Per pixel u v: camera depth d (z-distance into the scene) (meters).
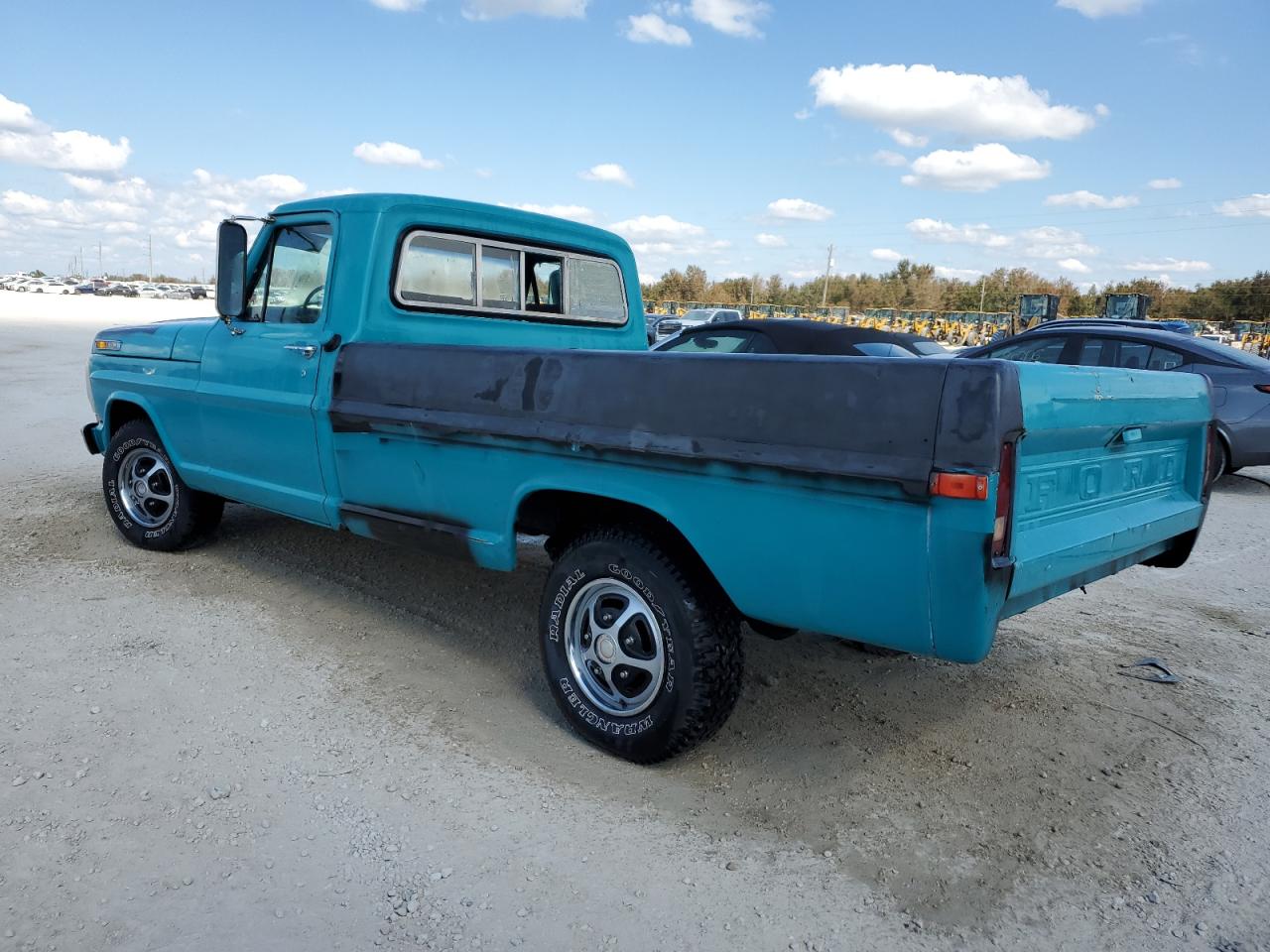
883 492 2.44
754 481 2.70
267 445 4.43
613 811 2.91
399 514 3.85
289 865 2.56
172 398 4.98
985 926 2.42
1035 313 34.25
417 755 3.21
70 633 4.11
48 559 5.17
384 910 2.40
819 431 2.57
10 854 2.54
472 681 3.84
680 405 2.87
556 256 4.84
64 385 14.48
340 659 3.99
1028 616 4.99
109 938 2.24
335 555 5.45
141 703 3.47
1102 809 3.00
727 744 3.39
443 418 3.52
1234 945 2.36
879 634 2.57
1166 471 3.57
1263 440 8.22
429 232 4.22
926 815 2.94
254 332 4.52
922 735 3.50
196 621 4.34
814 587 2.65
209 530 5.35
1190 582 5.70
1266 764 3.33
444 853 2.65
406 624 4.45
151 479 5.38
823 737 3.46
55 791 2.85
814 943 2.34
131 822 2.71
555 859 2.65
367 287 4.03
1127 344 8.75
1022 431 2.39
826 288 75.50
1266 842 2.83
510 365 3.36
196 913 2.35
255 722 3.38
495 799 2.95
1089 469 3.00
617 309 5.27
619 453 3.00
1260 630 4.81
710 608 3.01
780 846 2.75
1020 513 2.55
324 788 2.96
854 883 2.59
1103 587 5.57
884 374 2.47
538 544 5.99
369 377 3.87
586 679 3.32
